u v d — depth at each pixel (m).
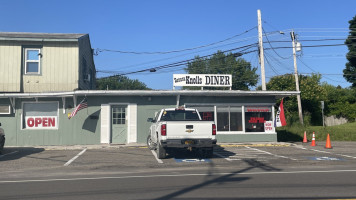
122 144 18.59
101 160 13.40
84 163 12.69
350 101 51.28
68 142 18.81
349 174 9.92
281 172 10.37
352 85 53.47
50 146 18.23
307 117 41.22
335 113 49.56
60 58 20.48
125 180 9.16
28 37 20.03
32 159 13.84
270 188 7.93
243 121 20.00
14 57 20.05
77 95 18.61
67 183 8.81
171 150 16.23
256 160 13.23
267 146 18.70
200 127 12.95
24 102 18.86
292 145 19.20
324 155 14.84
